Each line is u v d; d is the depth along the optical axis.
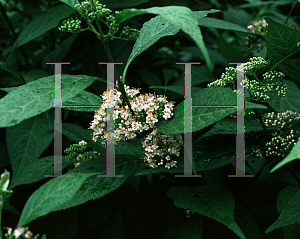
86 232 1.16
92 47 1.24
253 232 1.07
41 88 0.98
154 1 1.31
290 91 1.13
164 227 1.14
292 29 1.03
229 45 1.23
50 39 1.31
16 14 1.57
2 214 1.12
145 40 1.06
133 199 1.13
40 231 1.11
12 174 1.15
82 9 1.02
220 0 1.72
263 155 1.14
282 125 1.08
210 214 1.01
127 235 1.15
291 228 1.05
